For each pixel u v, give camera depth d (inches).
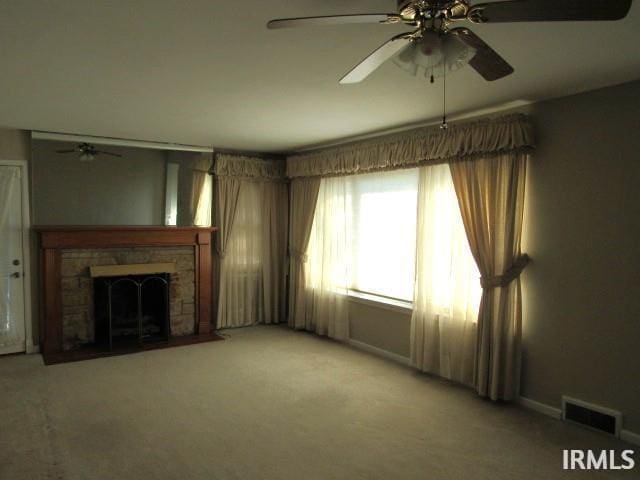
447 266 155.2
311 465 103.5
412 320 165.0
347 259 200.1
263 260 237.0
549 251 128.7
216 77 109.2
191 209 214.8
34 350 187.3
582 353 122.2
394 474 100.3
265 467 102.6
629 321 113.0
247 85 115.6
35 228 178.7
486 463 104.8
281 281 244.2
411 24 63.7
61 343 188.2
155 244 205.9
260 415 129.2
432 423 124.7
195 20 78.4
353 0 71.2
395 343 180.2
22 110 144.5
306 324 223.8
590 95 118.9
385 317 184.1
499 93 121.9
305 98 127.3
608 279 116.5
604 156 116.3
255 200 233.9
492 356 137.5
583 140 120.4
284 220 243.1
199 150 215.2
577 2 53.4
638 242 110.8
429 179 158.2
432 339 159.9
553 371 128.8
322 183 212.1
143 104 135.4
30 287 186.2
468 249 148.5
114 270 192.4
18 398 139.6
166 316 206.4
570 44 87.5
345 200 199.8
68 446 111.2
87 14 76.2
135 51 92.7
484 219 138.6
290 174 226.8
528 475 100.1
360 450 110.3
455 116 148.4
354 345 199.2
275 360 179.2
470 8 58.0
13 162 179.5
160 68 103.0
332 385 152.6
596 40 85.4
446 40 62.4
